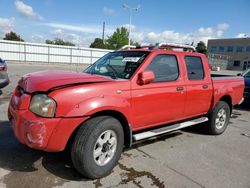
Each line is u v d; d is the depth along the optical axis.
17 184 3.19
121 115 3.70
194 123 5.10
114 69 4.20
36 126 3.02
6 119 5.82
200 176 3.73
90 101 3.26
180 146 4.92
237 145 5.19
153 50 4.32
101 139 3.43
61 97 3.10
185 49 5.38
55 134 3.10
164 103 4.29
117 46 61.28
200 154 4.57
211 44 72.69
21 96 3.32
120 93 3.60
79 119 3.19
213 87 5.39
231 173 3.89
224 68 61.59
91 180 3.42
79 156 3.23
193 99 4.91
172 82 4.45
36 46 36.91
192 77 4.92
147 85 3.99
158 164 4.03
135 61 4.13
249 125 6.98
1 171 3.50
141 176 3.61
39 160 3.88
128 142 3.89
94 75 3.83
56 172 3.56
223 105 5.70
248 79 9.38
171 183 3.47
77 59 41.03
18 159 3.88
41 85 3.21
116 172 3.68
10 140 4.57
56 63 38.94
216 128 5.71
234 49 67.44
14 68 23.42
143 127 4.16
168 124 4.79
